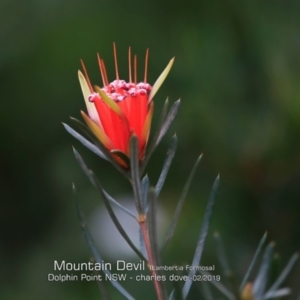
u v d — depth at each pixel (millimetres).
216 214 1632
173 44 1671
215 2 1626
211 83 1609
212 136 1602
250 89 1591
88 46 1746
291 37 1602
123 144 1229
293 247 1578
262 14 1613
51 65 1810
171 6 1671
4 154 2002
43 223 2070
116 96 1226
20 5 1788
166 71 1235
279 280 1231
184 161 1661
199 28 1645
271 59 1582
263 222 1606
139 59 1698
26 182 2053
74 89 1824
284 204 1595
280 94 1562
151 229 1202
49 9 1778
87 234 1238
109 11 1732
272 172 1587
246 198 1616
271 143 1563
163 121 1231
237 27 1608
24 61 1824
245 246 1604
